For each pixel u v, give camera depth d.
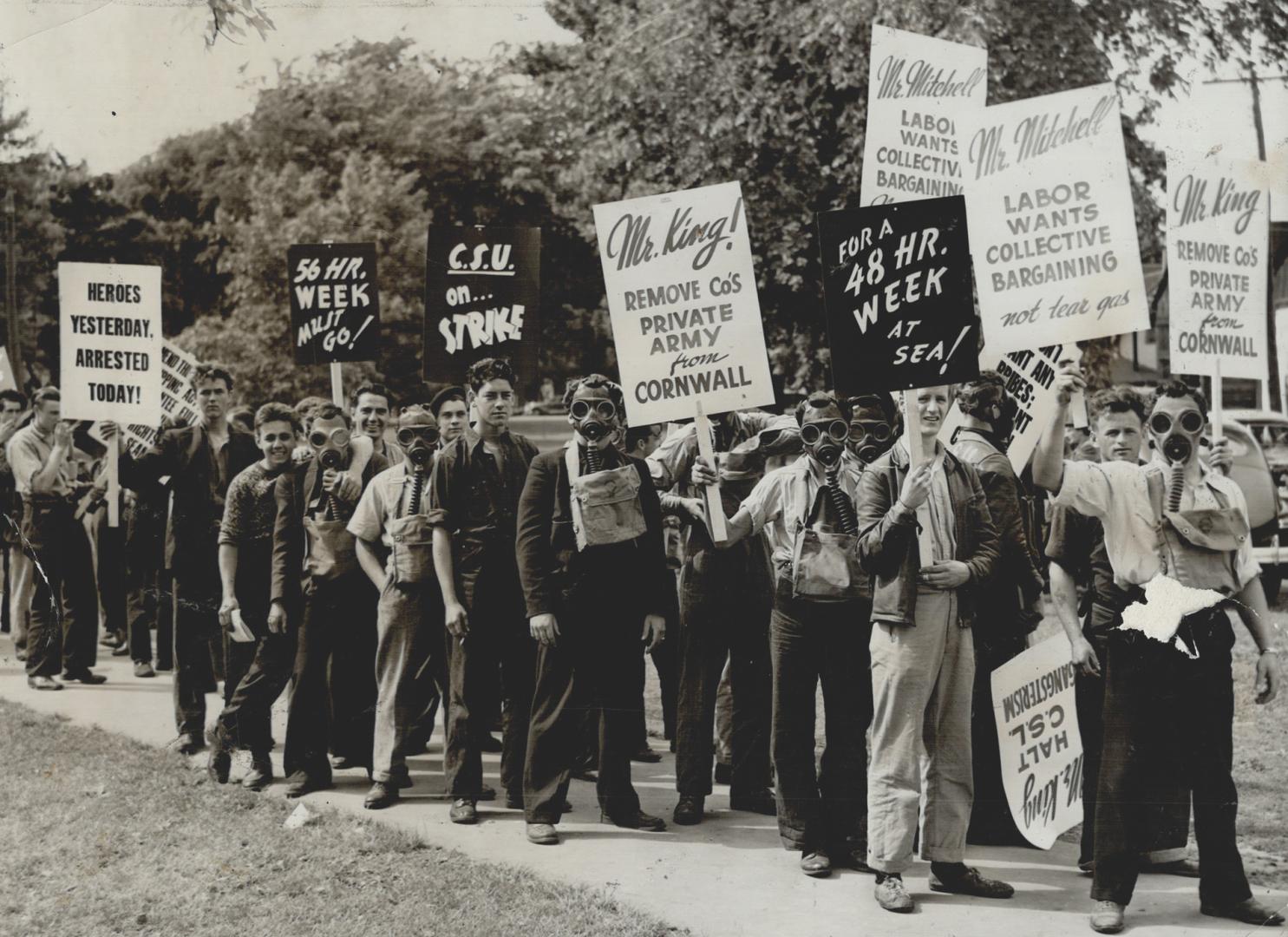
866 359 4.68
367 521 5.80
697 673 5.51
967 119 5.38
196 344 15.01
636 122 11.32
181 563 6.49
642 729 6.59
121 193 14.23
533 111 12.88
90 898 4.72
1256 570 4.59
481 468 5.52
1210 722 4.36
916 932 4.32
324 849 5.15
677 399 5.34
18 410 9.38
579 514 5.19
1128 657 4.35
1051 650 5.05
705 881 4.80
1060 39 10.22
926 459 4.66
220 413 6.53
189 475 6.48
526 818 5.29
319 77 13.12
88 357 6.94
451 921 4.41
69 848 5.26
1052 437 4.67
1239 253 5.62
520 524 5.29
